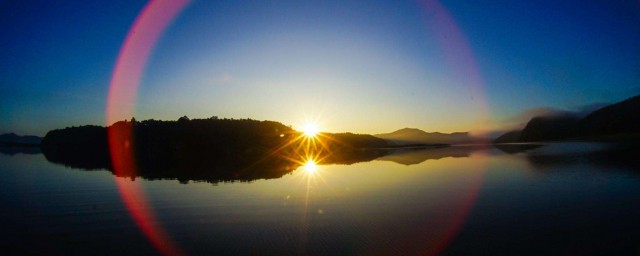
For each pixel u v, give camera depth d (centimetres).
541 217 2053
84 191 3247
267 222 2097
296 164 6128
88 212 2402
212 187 3406
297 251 1622
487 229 1877
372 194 2895
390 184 3406
